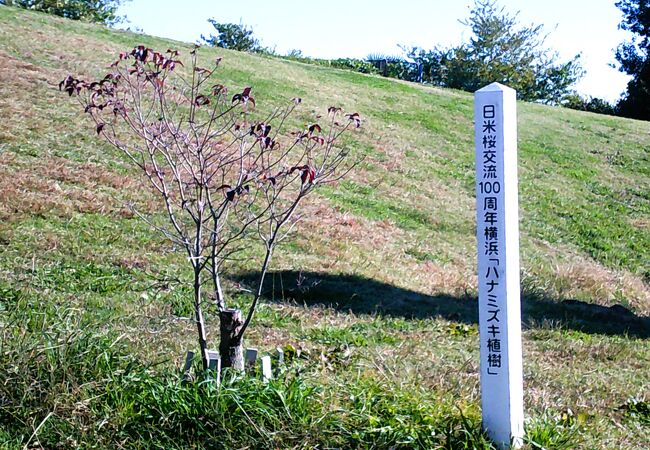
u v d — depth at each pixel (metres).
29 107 14.71
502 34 46.19
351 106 22.17
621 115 43.16
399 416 5.14
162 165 13.32
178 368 5.70
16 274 8.42
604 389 7.19
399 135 20.31
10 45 18.64
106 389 5.11
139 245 10.08
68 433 4.86
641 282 13.90
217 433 4.94
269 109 19.08
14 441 4.78
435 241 13.38
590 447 5.39
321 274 10.33
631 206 19.06
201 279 9.22
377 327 8.61
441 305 9.98
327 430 4.95
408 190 15.92
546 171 20.47
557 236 15.77
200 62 22.50
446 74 45.06
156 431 4.96
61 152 12.92
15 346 5.38
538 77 47.22
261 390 5.14
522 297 10.95
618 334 9.76
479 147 5.09
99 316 7.31
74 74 17.48
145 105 15.24
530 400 6.49
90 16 39.09
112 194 11.68
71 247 9.55
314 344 7.61
